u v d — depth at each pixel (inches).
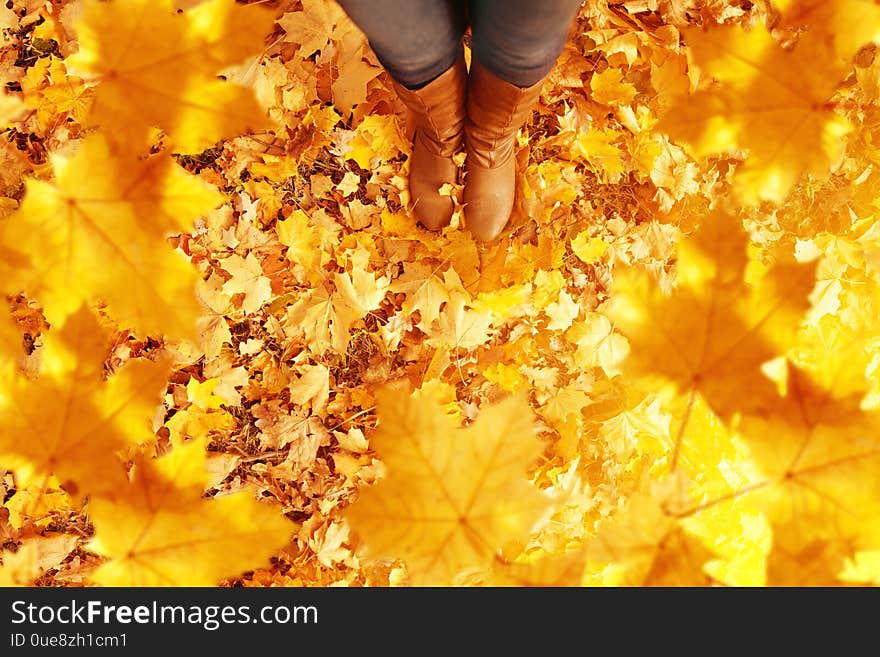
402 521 18.3
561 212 55.8
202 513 19.1
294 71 53.7
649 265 55.4
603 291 55.3
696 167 56.1
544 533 47.1
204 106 22.0
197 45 21.4
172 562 19.1
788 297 18.2
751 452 18.3
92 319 19.7
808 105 22.7
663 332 18.8
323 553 48.9
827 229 54.9
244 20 21.3
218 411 52.7
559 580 18.1
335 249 53.9
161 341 51.0
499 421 18.4
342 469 51.8
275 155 53.8
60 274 20.7
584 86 56.6
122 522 19.1
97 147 20.5
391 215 54.5
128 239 20.8
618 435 49.3
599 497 49.1
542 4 29.4
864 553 17.5
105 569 19.1
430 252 54.0
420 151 51.4
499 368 53.6
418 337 54.3
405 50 35.4
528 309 54.2
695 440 42.2
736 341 18.5
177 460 19.3
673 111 23.3
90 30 21.1
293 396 51.2
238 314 53.6
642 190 56.7
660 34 56.2
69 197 20.5
